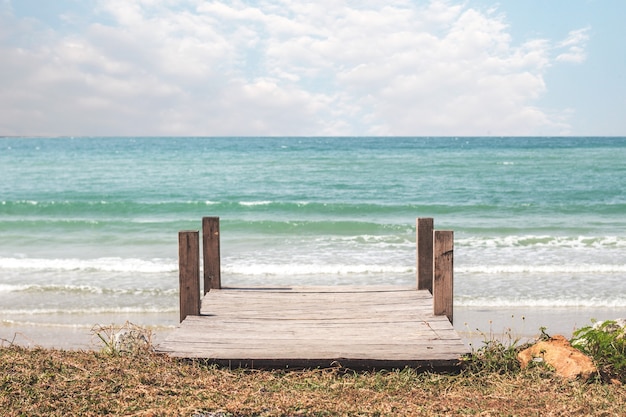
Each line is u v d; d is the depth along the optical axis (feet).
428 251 29.25
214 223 29.89
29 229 71.41
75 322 36.42
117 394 17.43
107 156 218.79
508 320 36.04
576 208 87.35
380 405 17.06
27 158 207.21
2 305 39.99
